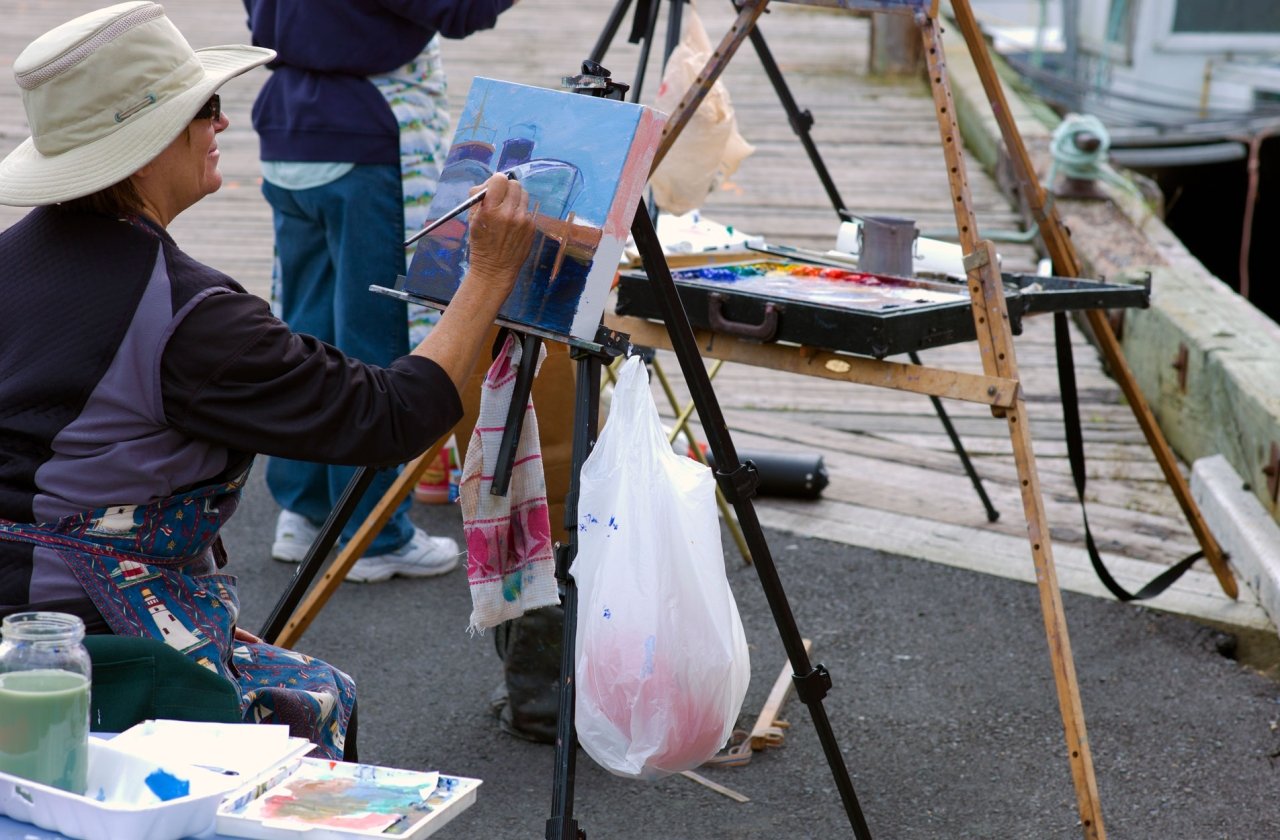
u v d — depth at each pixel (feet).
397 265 12.42
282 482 13.30
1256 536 12.69
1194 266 19.33
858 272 10.75
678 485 7.52
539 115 7.09
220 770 5.38
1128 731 10.48
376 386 6.30
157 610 6.36
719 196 26.68
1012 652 11.75
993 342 8.75
